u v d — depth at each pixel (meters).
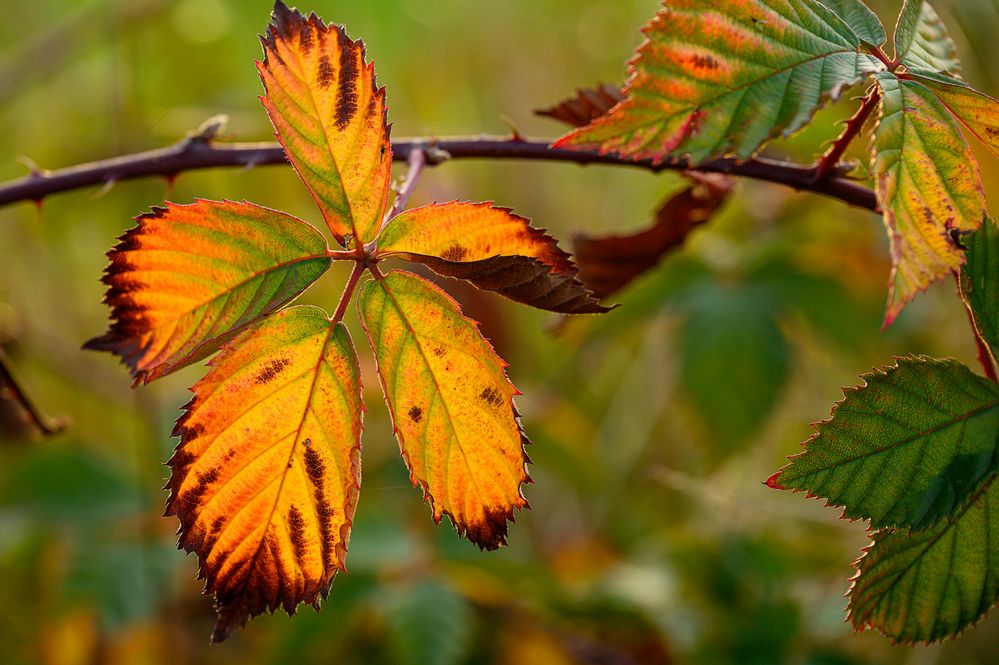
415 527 1.06
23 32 1.68
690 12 0.69
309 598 0.69
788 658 1.01
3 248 1.50
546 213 1.78
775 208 1.28
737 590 1.10
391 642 0.96
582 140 0.69
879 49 0.70
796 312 1.19
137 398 1.16
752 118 0.68
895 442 0.68
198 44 1.40
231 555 0.68
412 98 1.70
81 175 0.77
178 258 0.68
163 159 0.77
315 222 1.34
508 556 1.04
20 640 1.12
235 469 0.68
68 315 1.57
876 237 1.20
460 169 1.75
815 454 0.68
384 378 0.69
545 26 1.84
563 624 1.04
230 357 0.68
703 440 1.15
